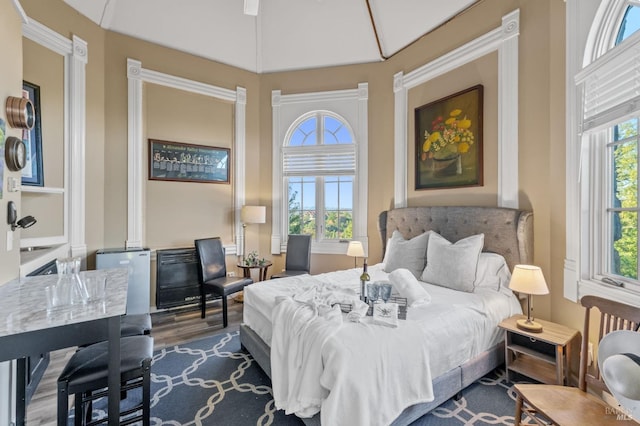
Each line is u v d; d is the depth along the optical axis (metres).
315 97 4.31
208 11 3.74
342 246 4.25
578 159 2.05
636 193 1.77
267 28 4.11
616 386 0.89
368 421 1.36
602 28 1.93
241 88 4.34
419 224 3.34
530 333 1.97
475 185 2.95
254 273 4.46
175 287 3.66
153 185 3.72
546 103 2.38
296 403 1.49
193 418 1.77
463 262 2.46
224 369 2.34
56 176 2.88
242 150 4.35
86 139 3.17
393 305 1.81
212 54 4.06
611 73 1.76
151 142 3.70
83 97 3.11
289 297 2.09
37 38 2.69
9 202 1.69
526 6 2.53
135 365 1.43
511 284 2.09
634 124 1.78
